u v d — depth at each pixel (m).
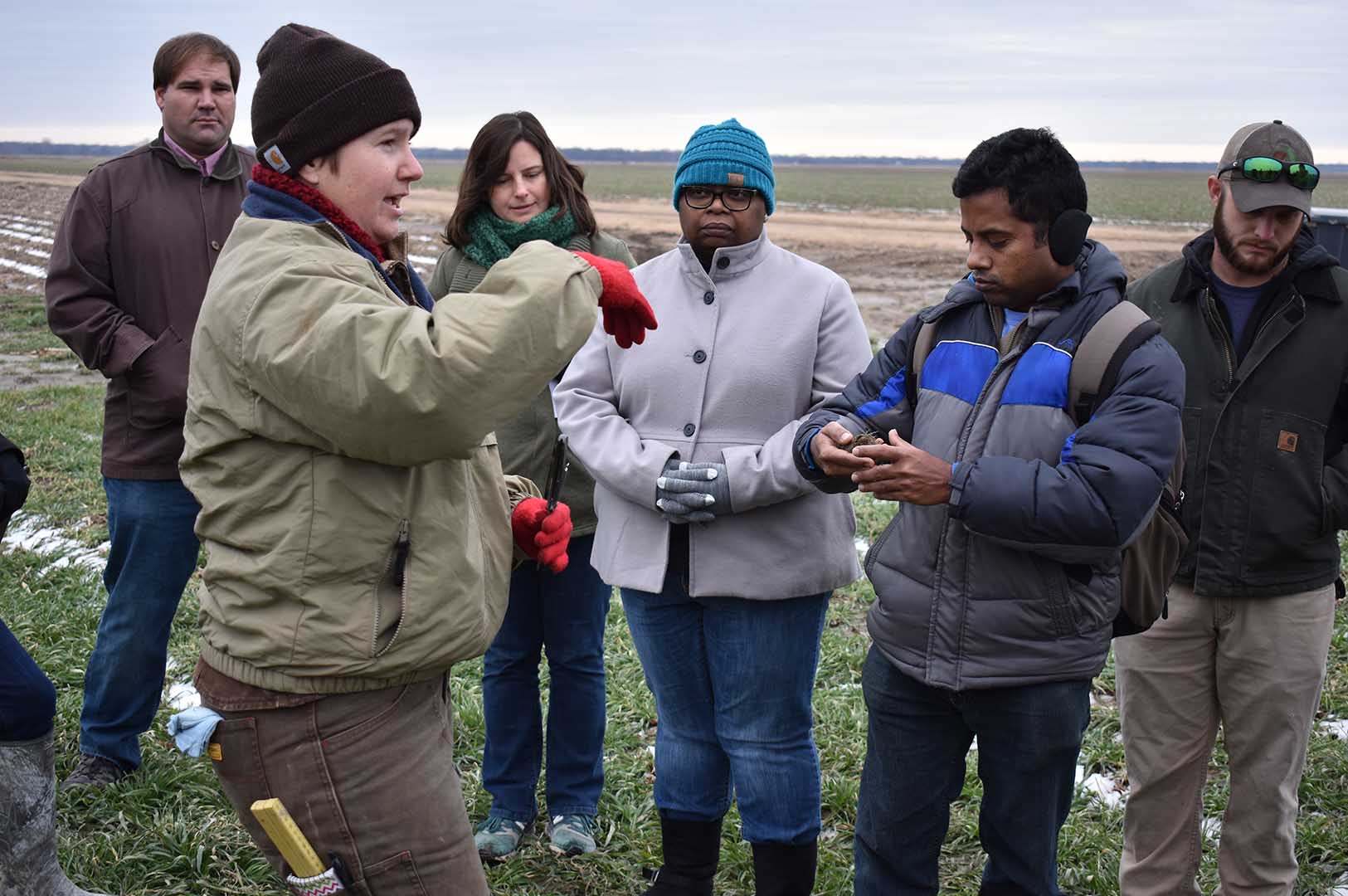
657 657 3.23
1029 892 2.70
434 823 2.13
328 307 1.93
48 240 35.16
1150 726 3.17
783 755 3.10
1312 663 3.02
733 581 3.03
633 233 38.31
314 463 1.99
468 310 1.92
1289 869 3.14
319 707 2.05
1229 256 2.93
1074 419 2.50
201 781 3.98
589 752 3.75
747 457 2.98
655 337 3.17
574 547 3.61
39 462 8.66
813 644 3.14
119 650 3.85
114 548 3.91
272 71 2.10
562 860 3.66
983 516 2.40
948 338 2.71
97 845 3.54
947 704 2.72
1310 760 4.14
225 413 2.00
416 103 2.23
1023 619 2.52
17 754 2.78
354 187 2.14
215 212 3.97
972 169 2.49
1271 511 2.95
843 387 3.08
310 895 2.09
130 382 3.80
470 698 4.74
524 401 1.95
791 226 48.09
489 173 3.69
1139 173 196.75
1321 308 2.94
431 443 1.92
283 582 2.00
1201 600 3.06
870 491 2.50
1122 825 3.83
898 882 2.87
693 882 3.26
